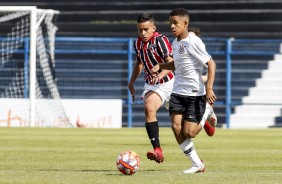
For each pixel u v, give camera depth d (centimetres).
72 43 7794
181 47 2688
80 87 8025
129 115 7888
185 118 2684
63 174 2573
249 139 5153
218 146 4409
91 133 5750
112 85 8019
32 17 6900
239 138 5269
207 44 7756
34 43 6875
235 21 8831
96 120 7119
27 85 7662
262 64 8044
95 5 9131
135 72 3297
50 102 7212
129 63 7738
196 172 2677
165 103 3162
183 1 9019
